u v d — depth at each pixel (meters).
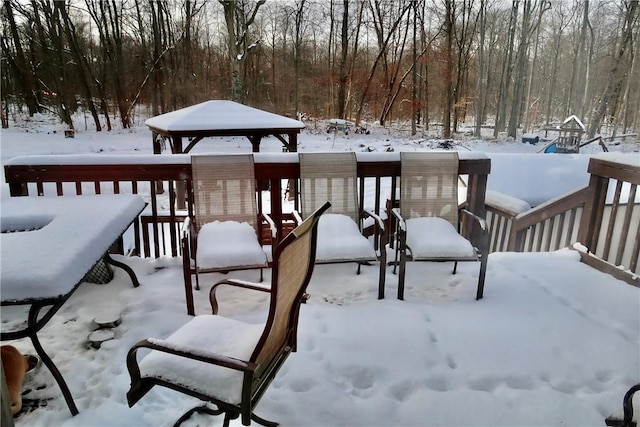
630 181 3.03
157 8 21.39
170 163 3.16
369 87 24.09
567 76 26.34
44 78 20.72
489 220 5.43
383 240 2.74
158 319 2.50
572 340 2.37
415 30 21.78
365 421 1.78
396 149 16.33
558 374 2.10
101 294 2.79
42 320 1.75
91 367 2.08
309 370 2.06
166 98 22.50
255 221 3.11
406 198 3.21
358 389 1.98
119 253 3.49
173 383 1.44
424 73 23.56
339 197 3.21
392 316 2.57
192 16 21.83
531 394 1.95
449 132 21.20
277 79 24.48
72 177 3.10
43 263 1.70
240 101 16.34
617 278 3.12
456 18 21.97
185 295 2.80
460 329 2.45
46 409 1.82
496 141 20.02
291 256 1.36
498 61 24.67
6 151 14.30
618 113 22.14
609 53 20.64
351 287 3.00
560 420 1.80
